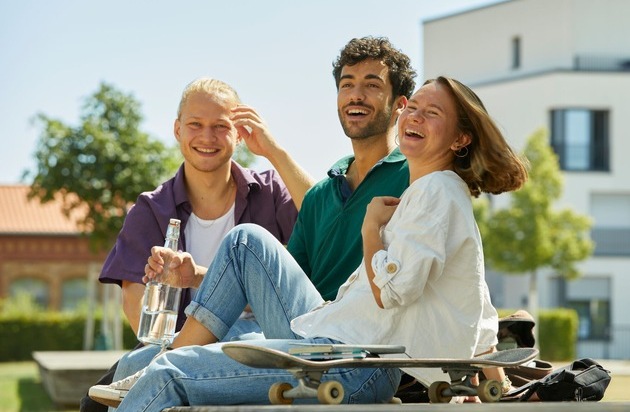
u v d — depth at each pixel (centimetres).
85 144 2672
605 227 4266
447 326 373
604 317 4256
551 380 394
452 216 372
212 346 370
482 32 4841
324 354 338
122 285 541
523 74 4672
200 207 553
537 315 3428
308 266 535
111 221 2711
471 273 375
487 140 392
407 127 398
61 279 5266
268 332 407
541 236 3541
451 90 396
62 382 1462
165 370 362
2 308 4197
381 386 381
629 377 1248
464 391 360
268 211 567
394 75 525
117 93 2694
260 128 554
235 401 367
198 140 538
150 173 2675
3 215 5300
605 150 4272
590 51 4516
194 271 455
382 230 389
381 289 365
